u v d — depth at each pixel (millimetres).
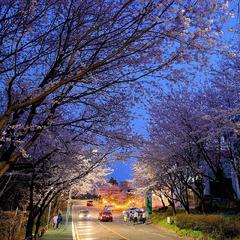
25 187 13602
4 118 4418
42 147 9758
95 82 6078
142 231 25422
